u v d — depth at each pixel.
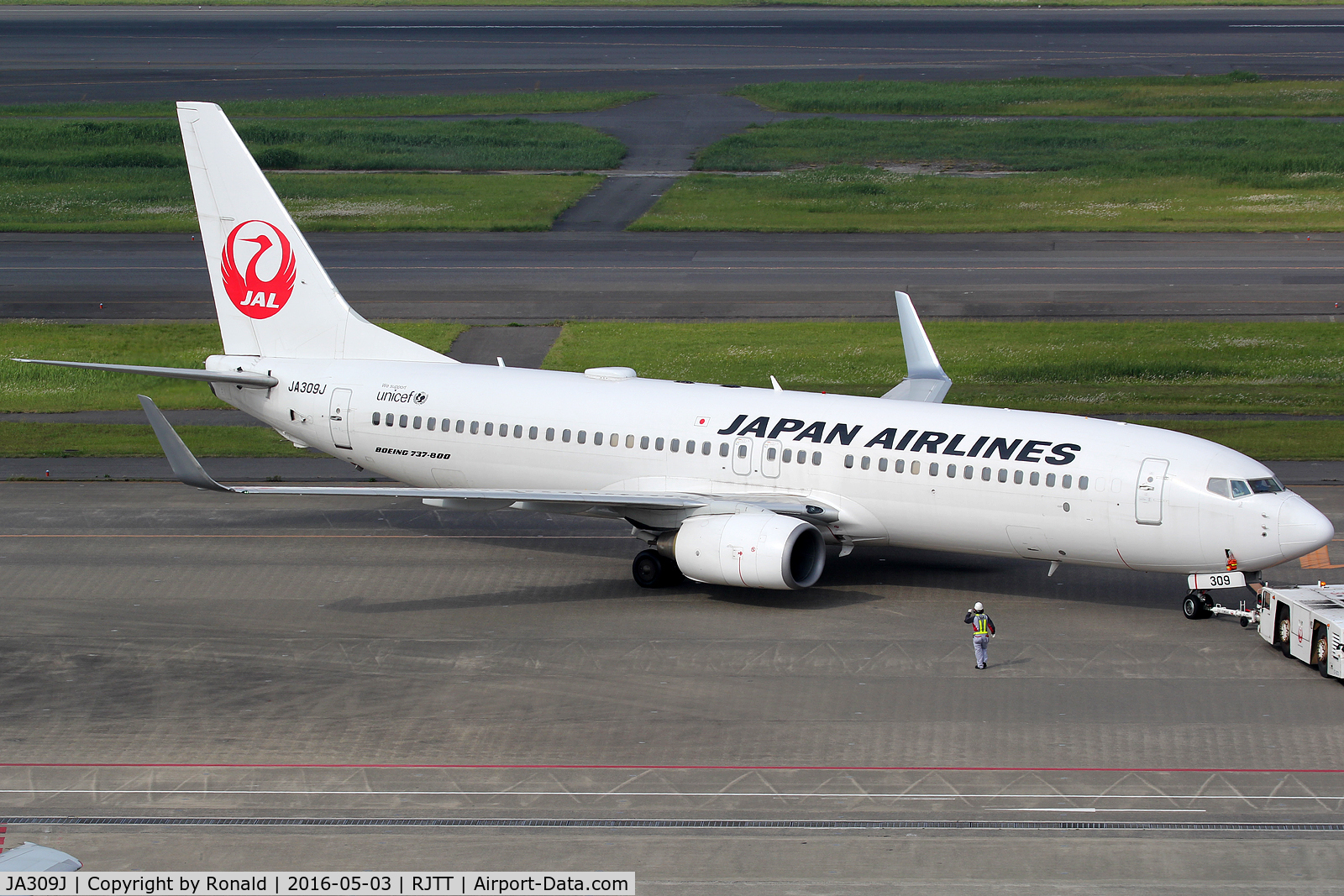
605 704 84.25
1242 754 76.25
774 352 180.12
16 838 67.69
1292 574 108.19
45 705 84.50
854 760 76.00
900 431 103.75
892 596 104.62
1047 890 62.53
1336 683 86.75
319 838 67.75
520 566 113.00
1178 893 62.09
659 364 175.50
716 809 70.56
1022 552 101.56
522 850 66.50
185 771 75.19
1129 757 76.06
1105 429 100.56
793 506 103.31
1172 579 109.06
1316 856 65.25
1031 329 189.62
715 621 99.31
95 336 191.25
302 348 122.31
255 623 99.31
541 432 112.31
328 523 124.75
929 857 65.56
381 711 83.31
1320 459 140.00
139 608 102.56
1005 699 84.50
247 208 119.62
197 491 134.12
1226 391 164.25
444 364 119.31
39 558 114.25
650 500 102.25
